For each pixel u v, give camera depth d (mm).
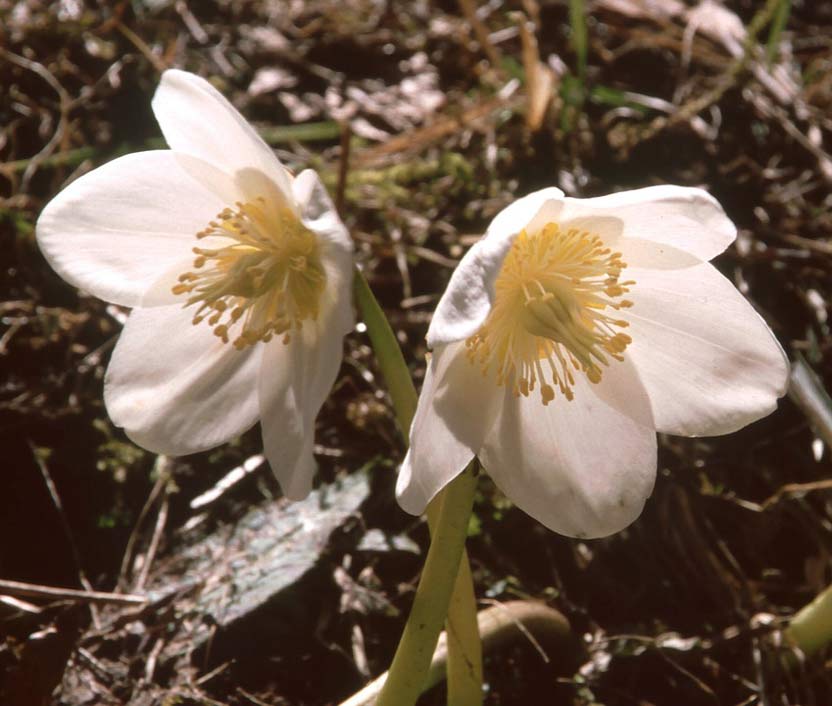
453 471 358
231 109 355
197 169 367
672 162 524
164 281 378
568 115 529
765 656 426
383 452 457
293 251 369
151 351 378
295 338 370
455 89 570
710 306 368
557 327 364
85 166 510
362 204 504
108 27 548
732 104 541
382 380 465
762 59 574
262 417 371
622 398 374
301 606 421
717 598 441
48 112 522
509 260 369
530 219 358
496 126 531
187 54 560
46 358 470
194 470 456
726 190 516
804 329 488
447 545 364
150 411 377
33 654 398
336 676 417
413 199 507
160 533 446
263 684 414
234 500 450
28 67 525
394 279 490
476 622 377
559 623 415
